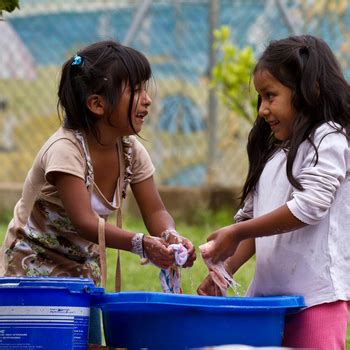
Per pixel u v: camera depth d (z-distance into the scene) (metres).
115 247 7.74
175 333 6.96
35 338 6.93
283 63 7.73
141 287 12.13
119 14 18.09
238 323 7.04
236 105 17.14
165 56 18.12
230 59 17.17
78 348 7.04
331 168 7.48
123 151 8.27
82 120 7.98
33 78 18.34
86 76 7.93
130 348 7.08
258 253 7.95
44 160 7.93
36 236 8.18
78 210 7.78
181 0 18.08
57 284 6.95
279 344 7.27
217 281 7.70
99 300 7.16
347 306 7.69
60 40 18.17
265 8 18.50
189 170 18.53
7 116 18.52
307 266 7.64
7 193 18.17
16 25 18.30
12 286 6.93
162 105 18.25
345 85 7.81
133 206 17.88
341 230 7.66
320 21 18.52
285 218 7.44
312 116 7.70
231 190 18.31
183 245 7.74
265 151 8.15
